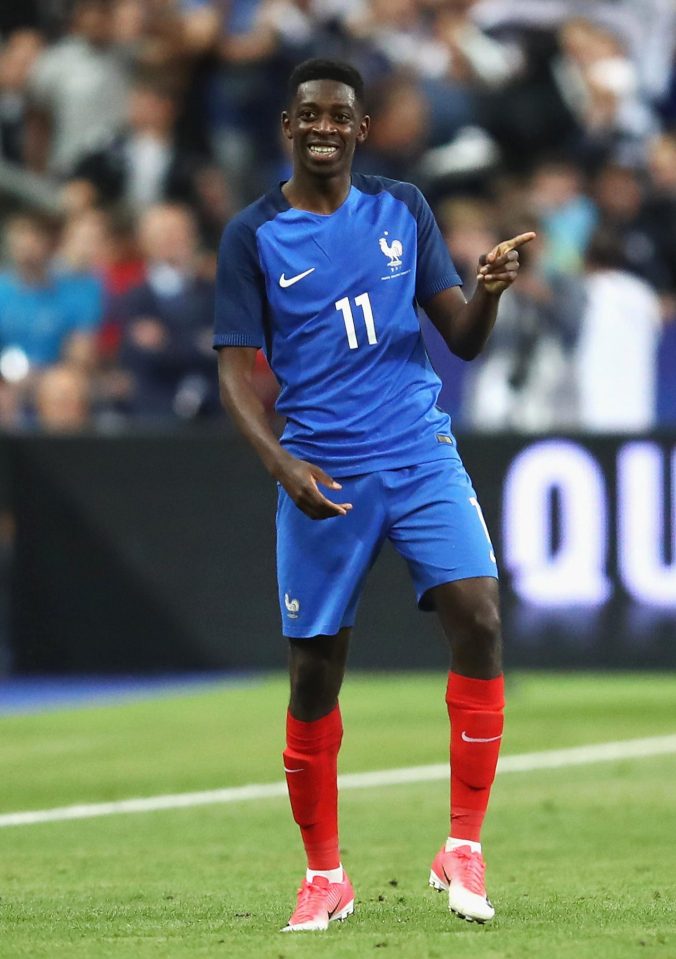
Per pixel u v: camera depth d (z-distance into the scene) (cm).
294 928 1555
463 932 1521
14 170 5316
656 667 3772
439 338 4369
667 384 4431
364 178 1634
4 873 1969
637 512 3753
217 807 2448
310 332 1584
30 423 4344
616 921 1580
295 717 1616
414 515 1592
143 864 2025
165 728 3209
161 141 5197
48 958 1422
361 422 1588
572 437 3769
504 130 5341
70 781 2680
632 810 2352
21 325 4562
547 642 3797
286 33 5372
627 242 4919
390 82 5081
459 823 1602
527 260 4428
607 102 5381
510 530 3794
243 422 1564
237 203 5259
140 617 3884
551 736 3062
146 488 3881
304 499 1521
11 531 3894
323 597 1591
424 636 3806
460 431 3803
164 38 5362
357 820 2323
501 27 5484
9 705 3556
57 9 5753
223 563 3869
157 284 4356
